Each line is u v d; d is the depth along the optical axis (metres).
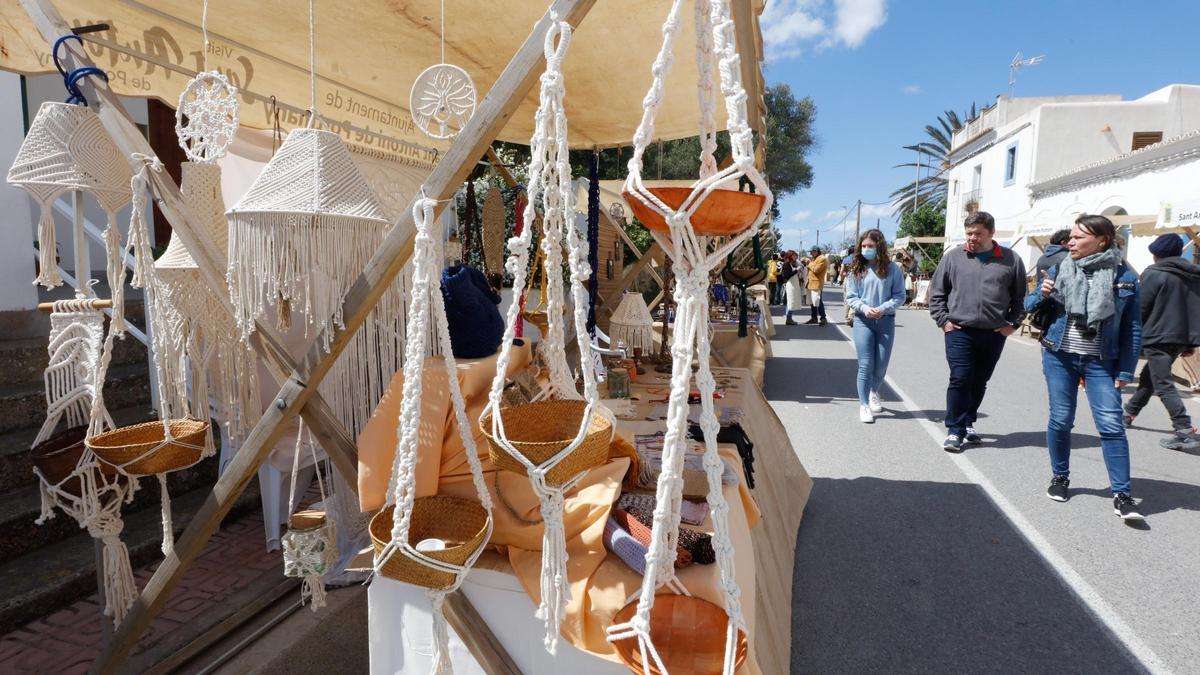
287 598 2.65
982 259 4.51
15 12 2.02
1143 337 5.07
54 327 1.72
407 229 1.37
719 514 1.06
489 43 2.79
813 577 3.00
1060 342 3.65
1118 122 18.23
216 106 1.75
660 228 1.07
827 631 2.58
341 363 1.90
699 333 1.06
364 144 3.57
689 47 2.76
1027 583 2.92
